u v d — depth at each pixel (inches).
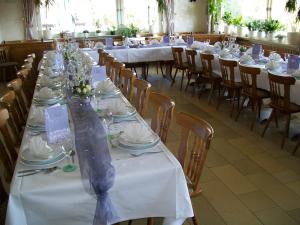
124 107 84.4
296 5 232.4
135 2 314.0
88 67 115.3
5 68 270.2
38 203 52.1
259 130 147.0
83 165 57.2
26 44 279.9
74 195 53.2
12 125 95.2
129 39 276.1
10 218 51.1
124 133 66.5
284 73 140.9
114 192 55.0
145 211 58.4
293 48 228.4
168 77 263.7
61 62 158.7
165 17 320.2
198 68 210.8
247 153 124.3
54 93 103.4
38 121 75.8
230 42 228.2
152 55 240.7
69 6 299.1
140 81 105.7
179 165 57.9
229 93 190.9
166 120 81.0
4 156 75.3
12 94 102.1
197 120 67.4
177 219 60.2
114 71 151.3
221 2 314.5
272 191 98.7
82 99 88.0
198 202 93.3
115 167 57.2
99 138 67.1
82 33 305.3
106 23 313.7
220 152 125.6
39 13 294.8
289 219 85.5
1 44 272.8
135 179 55.2
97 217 54.4
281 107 125.6
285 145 130.3
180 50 216.4
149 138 64.9
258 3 291.4
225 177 107.1
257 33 281.4
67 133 64.6
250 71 140.5
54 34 302.8
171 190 58.1
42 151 59.1
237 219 85.8
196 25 331.6
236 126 152.8
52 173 56.0
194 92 213.2
